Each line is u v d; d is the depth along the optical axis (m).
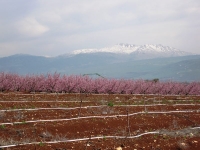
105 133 12.24
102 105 18.95
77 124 12.80
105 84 29.67
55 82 26.30
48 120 13.21
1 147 8.98
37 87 26.23
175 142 10.83
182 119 16.05
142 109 18.73
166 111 18.59
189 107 20.91
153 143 10.72
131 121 14.55
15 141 9.86
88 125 12.95
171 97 30.00
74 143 10.12
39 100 19.94
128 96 28.05
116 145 10.25
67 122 13.25
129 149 9.83
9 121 12.55
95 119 14.30
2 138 10.08
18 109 15.10
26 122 12.48
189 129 13.33
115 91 30.12
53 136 11.01
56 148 9.30
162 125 14.55
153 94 33.19
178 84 35.91
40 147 9.26
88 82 28.52
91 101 20.78
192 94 36.22
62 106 17.62
